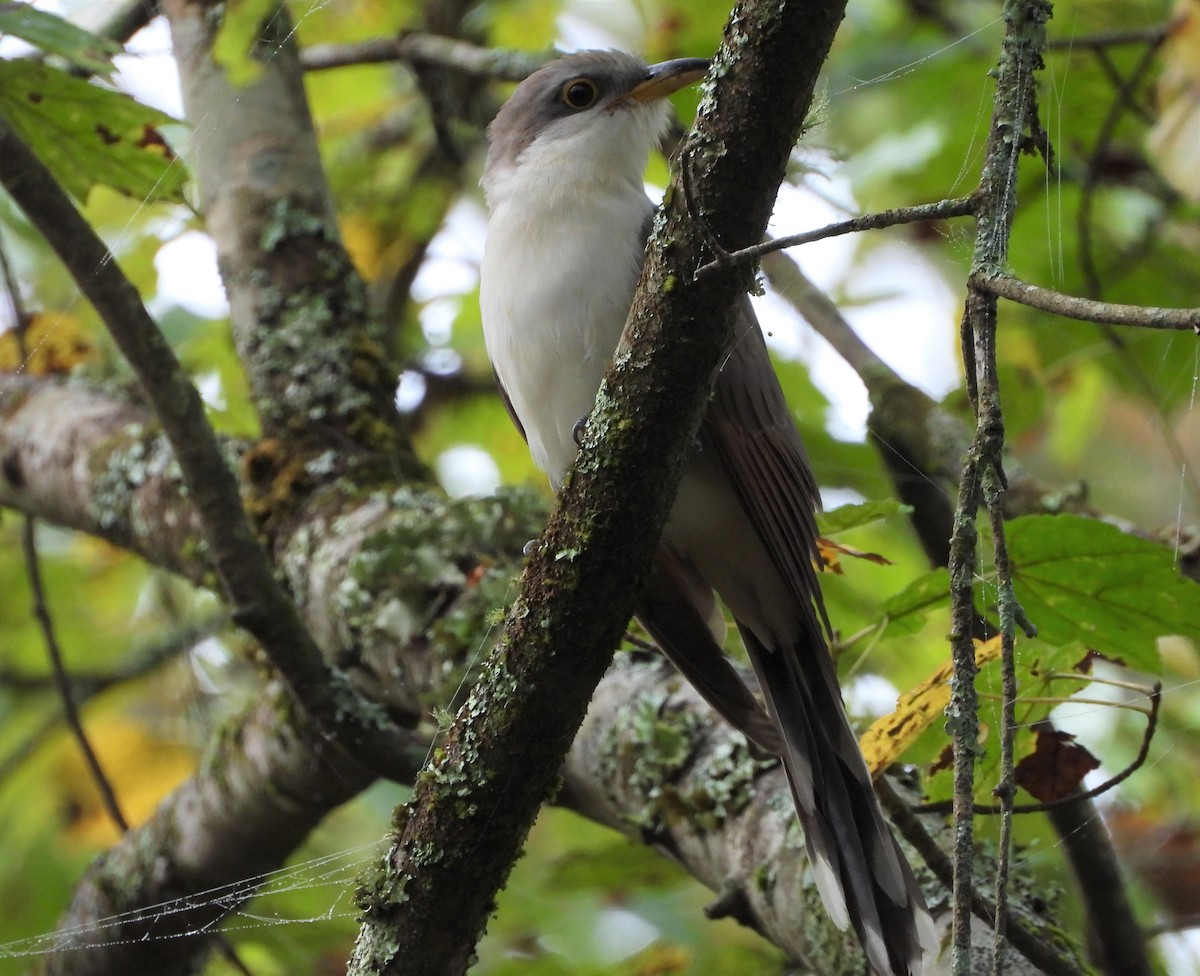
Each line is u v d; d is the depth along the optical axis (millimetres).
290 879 8672
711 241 4453
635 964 8656
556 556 4996
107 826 11625
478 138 11859
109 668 11703
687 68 7594
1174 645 9758
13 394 9883
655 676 6891
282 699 7969
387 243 12258
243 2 7965
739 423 6707
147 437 8945
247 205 8984
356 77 11492
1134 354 10031
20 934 11102
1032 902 6305
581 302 7020
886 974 5586
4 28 6246
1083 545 5602
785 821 6133
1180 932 8523
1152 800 9422
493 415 12305
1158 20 9859
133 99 6914
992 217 3949
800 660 6938
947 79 9789
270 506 8336
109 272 6621
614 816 6688
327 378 8594
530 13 10109
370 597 7523
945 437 8312
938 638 9656
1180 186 7633
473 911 5188
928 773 5820
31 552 9266
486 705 5125
